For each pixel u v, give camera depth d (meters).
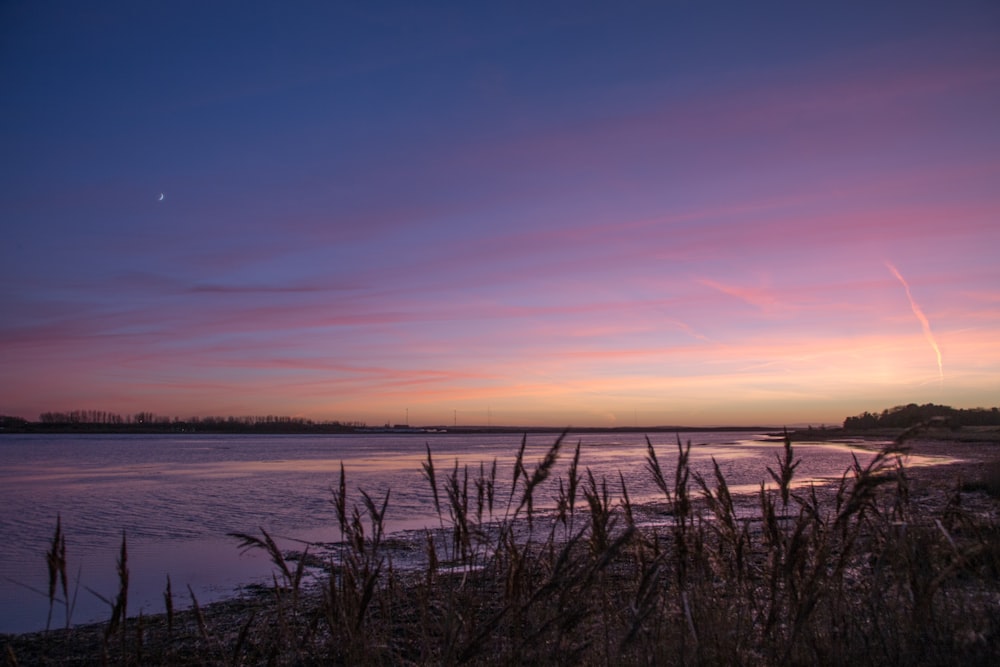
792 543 4.12
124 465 60.62
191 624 9.45
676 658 4.35
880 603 4.61
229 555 16.19
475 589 4.53
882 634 4.43
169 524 21.77
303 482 38.97
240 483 38.72
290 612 8.62
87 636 9.30
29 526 21.56
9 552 17.06
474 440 192.88
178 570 14.59
